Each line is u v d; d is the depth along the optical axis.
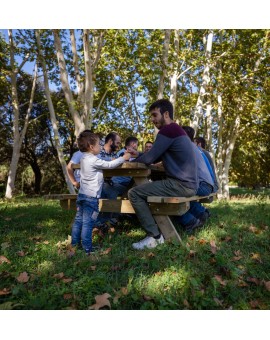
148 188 3.69
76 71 10.56
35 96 21.36
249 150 19.98
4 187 24.48
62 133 24.25
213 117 18.25
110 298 2.44
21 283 2.61
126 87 14.12
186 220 4.36
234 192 27.14
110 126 16.64
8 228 4.87
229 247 3.73
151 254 3.27
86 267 3.01
